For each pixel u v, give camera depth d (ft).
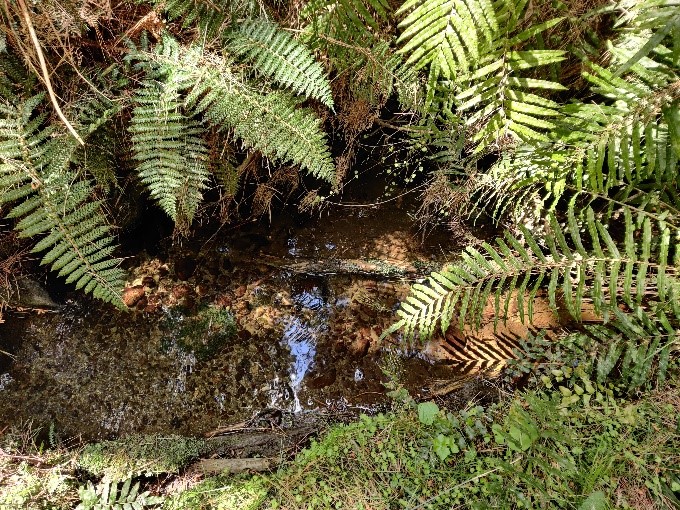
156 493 7.33
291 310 9.30
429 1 4.75
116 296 6.75
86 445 7.68
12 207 7.27
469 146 8.68
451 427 7.26
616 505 6.23
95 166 7.00
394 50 7.14
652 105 5.45
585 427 6.88
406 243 9.59
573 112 5.88
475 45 4.86
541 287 8.84
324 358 8.87
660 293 6.41
